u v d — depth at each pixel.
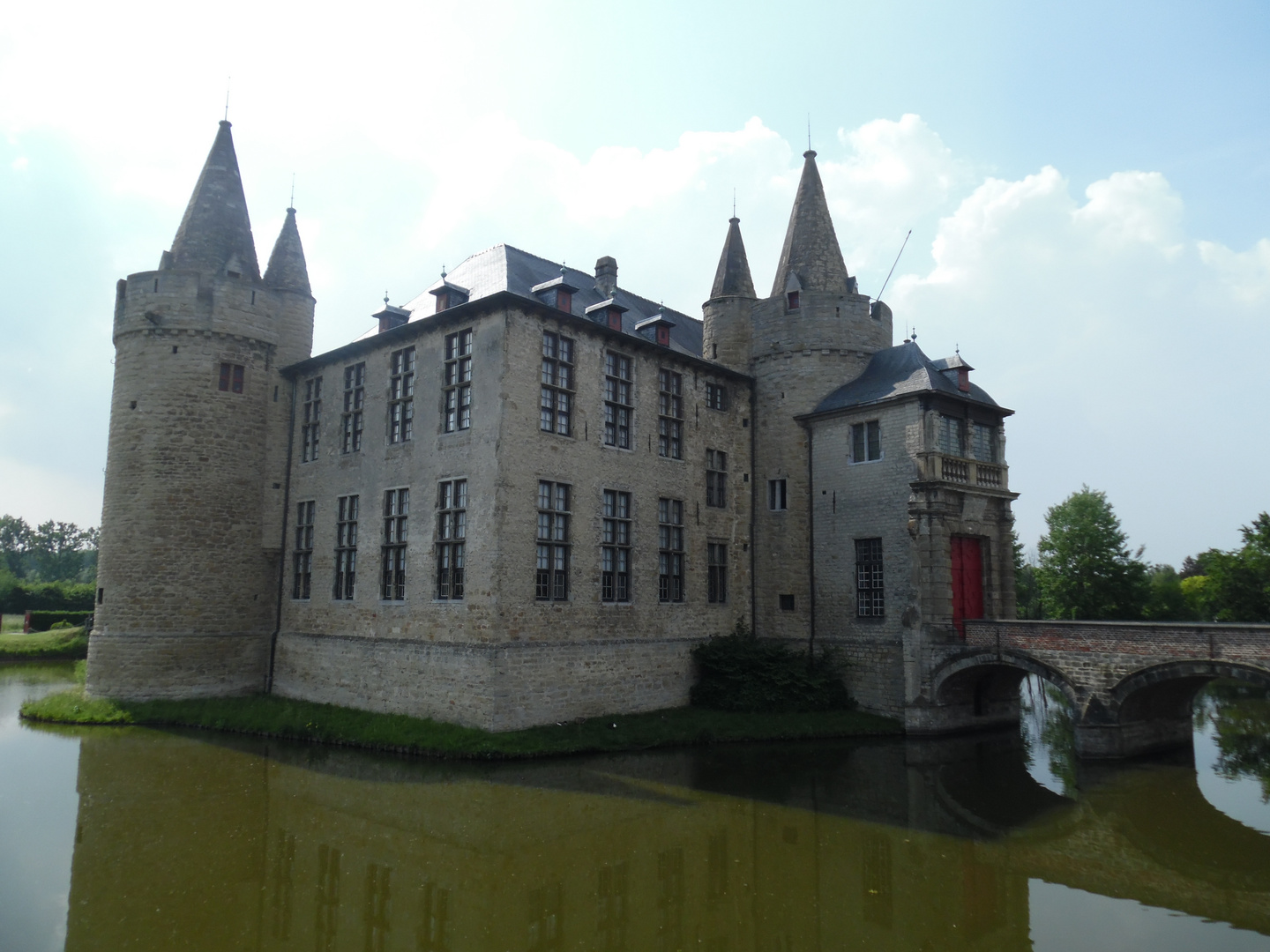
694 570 25.55
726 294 30.52
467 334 22.06
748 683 24.17
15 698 28.72
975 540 25.12
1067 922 10.76
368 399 24.78
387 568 23.30
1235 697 35.34
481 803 15.47
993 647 21.66
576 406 22.56
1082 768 19.16
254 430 27.23
